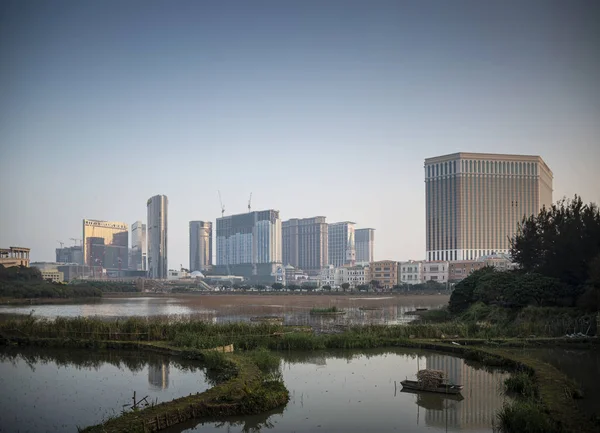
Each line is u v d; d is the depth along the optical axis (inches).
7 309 7244.1
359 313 6299.2
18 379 2331.4
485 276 4815.5
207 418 1732.3
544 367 2273.6
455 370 2480.3
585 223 4281.5
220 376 2295.8
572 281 4276.6
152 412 1659.7
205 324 3417.8
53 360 2785.4
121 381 2285.9
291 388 2137.1
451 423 1686.8
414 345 3125.0
